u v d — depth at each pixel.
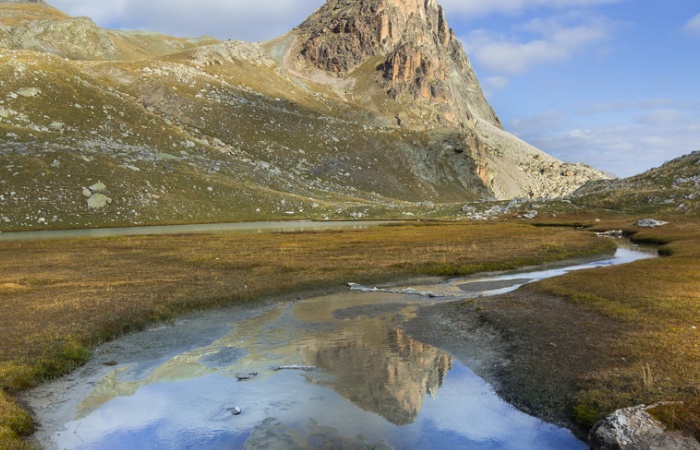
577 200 138.38
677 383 15.25
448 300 33.62
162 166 146.25
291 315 29.55
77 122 155.00
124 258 52.75
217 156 177.00
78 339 22.72
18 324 24.92
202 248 62.66
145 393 17.47
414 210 154.62
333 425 14.60
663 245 62.69
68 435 14.36
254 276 40.81
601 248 61.69
